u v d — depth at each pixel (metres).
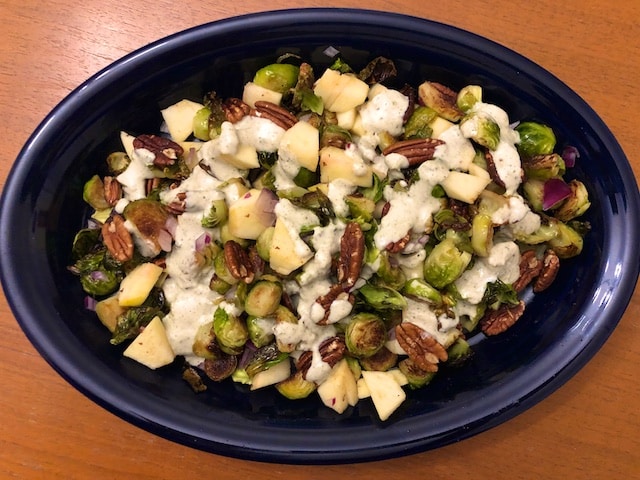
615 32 0.32
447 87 0.31
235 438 0.28
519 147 0.30
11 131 0.31
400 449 0.28
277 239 0.28
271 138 0.30
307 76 0.30
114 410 0.27
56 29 0.32
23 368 0.31
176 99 0.30
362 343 0.29
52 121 0.28
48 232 0.29
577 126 0.29
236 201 0.29
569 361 0.28
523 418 0.32
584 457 0.32
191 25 0.32
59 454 0.31
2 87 0.32
